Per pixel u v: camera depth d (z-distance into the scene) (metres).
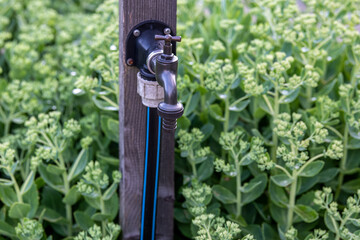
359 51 1.77
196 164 1.85
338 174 1.90
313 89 1.96
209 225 1.48
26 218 1.56
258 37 2.08
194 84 1.78
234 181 1.78
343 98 1.71
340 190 1.88
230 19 2.18
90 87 1.67
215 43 1.86
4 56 2.48
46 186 1.85
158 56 1.26
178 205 1.84
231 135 1.64
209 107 1.79
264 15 2.05
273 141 1.77
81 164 1.73
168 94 1.19
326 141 1.73
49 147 1.71
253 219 1.78
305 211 1.65
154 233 1.55
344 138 1.78
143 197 1.50
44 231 1.78
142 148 1.58
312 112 1.83
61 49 2.47
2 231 1.66
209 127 1.81
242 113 1.92
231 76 1.73
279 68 1.63
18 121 2.05
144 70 1.34
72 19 2.78
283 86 1.74
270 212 1.80
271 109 1.75
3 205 1.95
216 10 2.26
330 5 1.96
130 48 1.40
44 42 2.50
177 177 1.87
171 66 1.21
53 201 1.85
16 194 1.68
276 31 1.94
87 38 2.47
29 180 1.66
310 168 1.61
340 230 1.55
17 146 2.04
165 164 1.63
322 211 1.75
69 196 1.71
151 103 1.35
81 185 1.60
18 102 2.07
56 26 2.79
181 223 1.82
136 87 1.48
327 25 2.01
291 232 1.56
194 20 2.34
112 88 1.84
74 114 2.03
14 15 2.77
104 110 1.91
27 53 2.32
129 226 1.70
